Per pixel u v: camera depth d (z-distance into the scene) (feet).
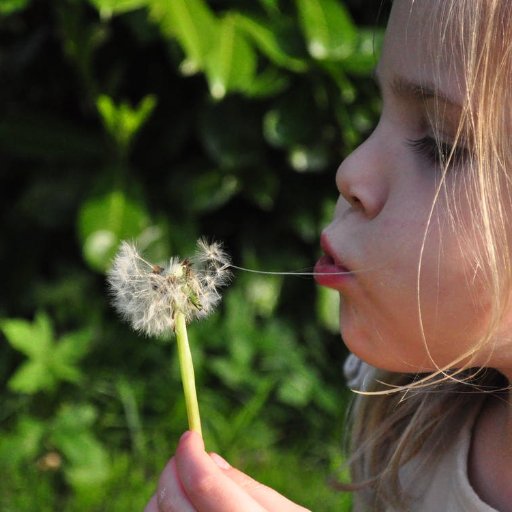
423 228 3.91
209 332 12.21
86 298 12.82
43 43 13.23
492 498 4.58
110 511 10.14
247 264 12.71
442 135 3.87
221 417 11.44
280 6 11.08
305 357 12.56
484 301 3.86
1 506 10.21
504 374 4.41
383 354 4.23
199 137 12.06
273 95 11.60
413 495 4.99
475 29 3.64
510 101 3.67
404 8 3.97
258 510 3.92
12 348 12.55
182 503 4.02
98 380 11.85
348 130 11.35
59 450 10.95
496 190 3.72
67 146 12.30
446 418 4.94
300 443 11.56
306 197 12.67
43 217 12.50
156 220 11.94
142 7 11.28
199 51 10.07
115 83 12.63
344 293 4.25
